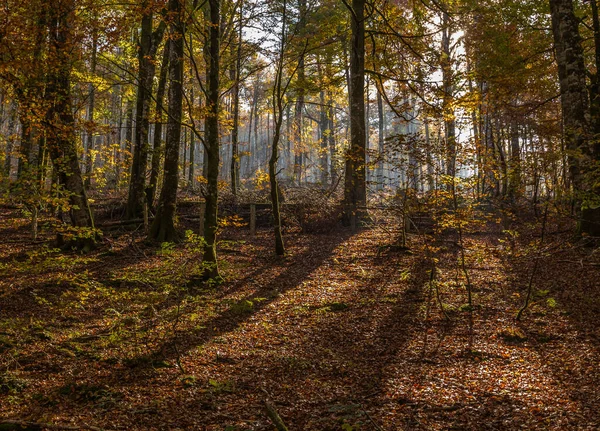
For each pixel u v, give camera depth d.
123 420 5.50
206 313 9.77
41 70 8.85
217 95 11.86
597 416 5.08
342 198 19.20
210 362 7.45
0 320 8.59
